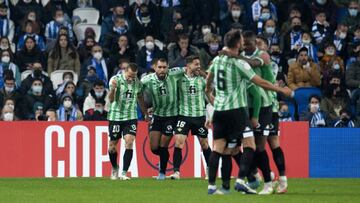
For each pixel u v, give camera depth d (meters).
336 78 70.62
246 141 39.91
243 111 39.41
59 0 77.00
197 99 56.22
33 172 60.03
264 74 41.25
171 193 42.22
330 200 38.91
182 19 75.94
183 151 60.31
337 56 74.06
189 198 38.75
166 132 56.44
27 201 37.75
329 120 68.88
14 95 67.25
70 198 39.28
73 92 67.38
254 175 43.53
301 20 77.50
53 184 50.47
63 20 75.56
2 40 71.62
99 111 66.31
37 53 72.62
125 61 71.75
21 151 60.16
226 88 39.31
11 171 60.00
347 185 52.12
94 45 72.38
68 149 60.19
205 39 72.88
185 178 58.41
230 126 39.53
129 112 55.19
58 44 72.44
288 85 70.81
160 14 76.38
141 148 60.41
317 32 75.75
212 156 40.19
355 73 73.06
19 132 60.19
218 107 39.47
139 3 77.44
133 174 60.31
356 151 62.56
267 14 75.75
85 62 71.56
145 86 56.03
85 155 60.25
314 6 77.75
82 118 66.94
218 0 76.75
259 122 41.56
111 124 55.44
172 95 56.03
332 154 62.41
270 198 38.91
